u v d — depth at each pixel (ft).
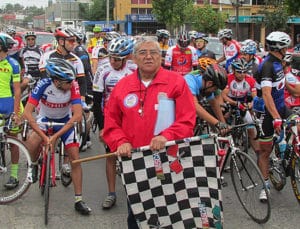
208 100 17.30
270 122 17.89
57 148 19.26
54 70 15.78
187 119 11.07
